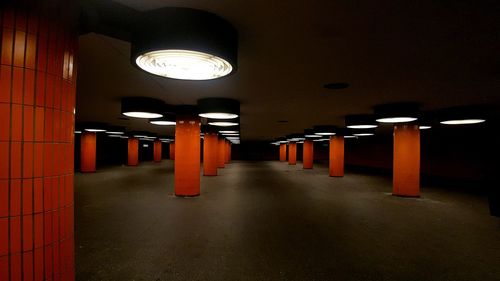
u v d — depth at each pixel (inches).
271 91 329.1
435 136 913.5
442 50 183.6
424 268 193.9
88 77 274.4
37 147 99.0
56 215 105.7
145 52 131.2
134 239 247.6
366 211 378.3
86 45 184.1
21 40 95.8
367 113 521.3
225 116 405.7
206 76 167.2
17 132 94.7
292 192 543.2
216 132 858.8
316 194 522.3
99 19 127.2
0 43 92.0
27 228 96.7
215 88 319.0
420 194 543.5
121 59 214.7
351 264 198.8
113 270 184.5
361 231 281.9
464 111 421.4
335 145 890.1
